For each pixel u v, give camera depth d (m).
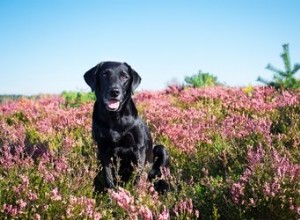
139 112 3.88
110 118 2.27
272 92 4.30
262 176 1.85
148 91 5.43
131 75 2.42
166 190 2.35
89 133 3.16
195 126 3.17
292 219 1.71
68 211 1.68
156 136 3.08
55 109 4.39
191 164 2.53
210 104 4.14
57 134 3.19
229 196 1.85
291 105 3.53
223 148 2.65
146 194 1.89
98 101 2.36
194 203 1.89
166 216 1.64
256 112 3.61
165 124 3.25
